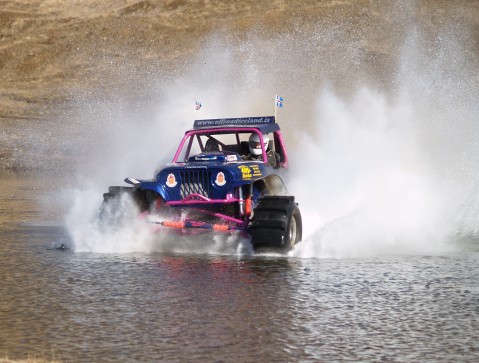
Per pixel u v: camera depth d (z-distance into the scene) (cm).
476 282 2272
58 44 14438
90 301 2003
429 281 2283
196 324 1777
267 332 1714
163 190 2859
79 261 2616
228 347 1600
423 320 1823
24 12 15988
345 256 2723
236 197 2842
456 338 1678
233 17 15050
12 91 12394
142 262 2589
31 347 1597
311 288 2166
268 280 2277
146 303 1981
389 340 1661
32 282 2248
